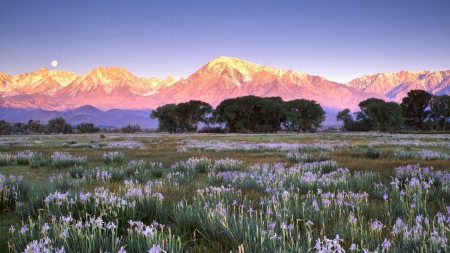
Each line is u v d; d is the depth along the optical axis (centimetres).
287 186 718
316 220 447
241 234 385
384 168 1075
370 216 487
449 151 1905
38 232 384
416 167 924
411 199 573
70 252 328
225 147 2338
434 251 314
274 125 9956
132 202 509
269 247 341
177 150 2225
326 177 777
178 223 467
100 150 2236
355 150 2009
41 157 1476
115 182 852
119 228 444
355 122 11462
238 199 584
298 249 322
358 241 368
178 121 9750
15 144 2988
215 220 436
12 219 537
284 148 2189
